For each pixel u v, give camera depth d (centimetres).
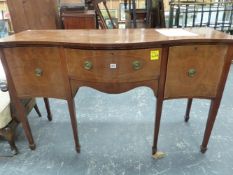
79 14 233
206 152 148
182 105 203
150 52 112
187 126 174
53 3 228
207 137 141
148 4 267
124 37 120
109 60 113
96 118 188
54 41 113
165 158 144
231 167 135
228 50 113
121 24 318
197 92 126
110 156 147
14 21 233
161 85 123
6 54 121
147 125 177
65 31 145
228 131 166
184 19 287
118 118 187
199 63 117
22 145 159
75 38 120
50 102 215
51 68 123
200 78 122
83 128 175
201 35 117
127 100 215
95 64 116
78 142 147
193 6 287
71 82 125
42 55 119
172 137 162
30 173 135
